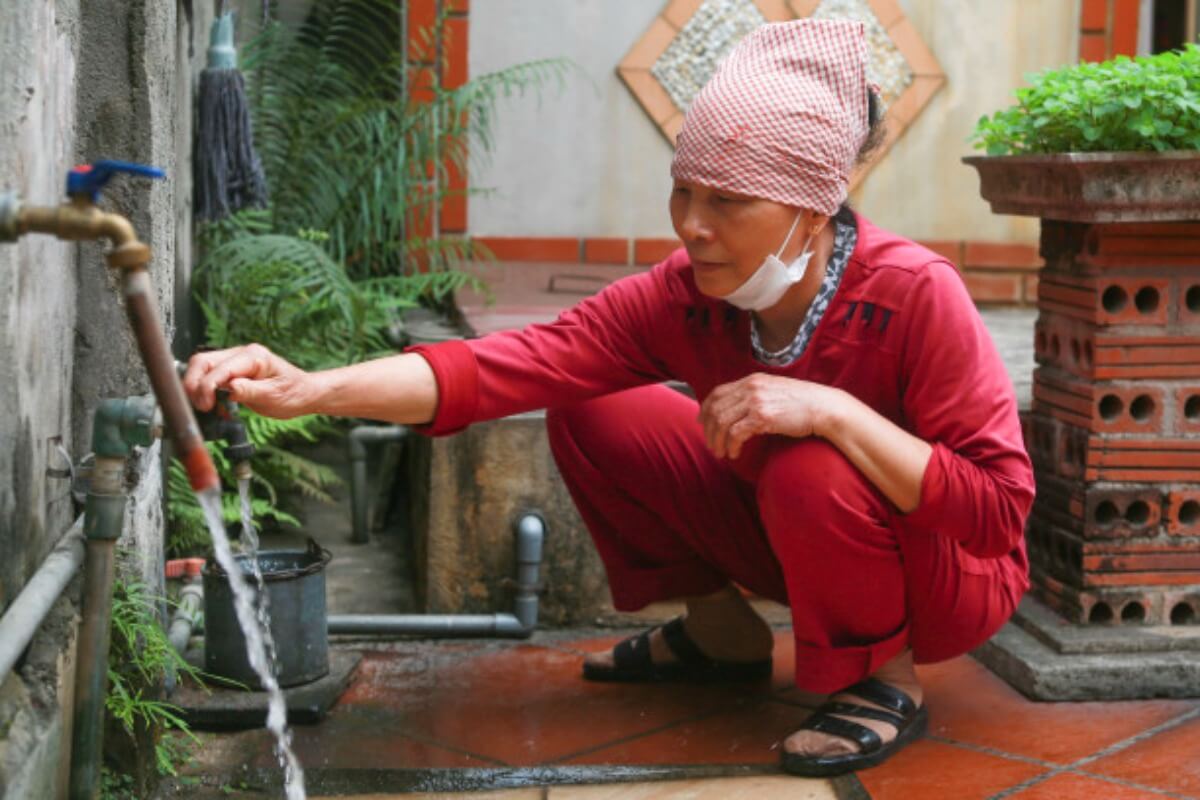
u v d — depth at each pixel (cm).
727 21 544
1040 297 341
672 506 296
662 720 298
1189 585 321
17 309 205
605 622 359
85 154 255
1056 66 561
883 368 257
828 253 257
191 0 408
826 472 250
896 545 261
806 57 243
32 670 210
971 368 252
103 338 255
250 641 196
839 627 267
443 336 440
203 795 261
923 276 252
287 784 211
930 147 559
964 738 285
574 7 535
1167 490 319
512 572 354
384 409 256
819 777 267
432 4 514
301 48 497
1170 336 315
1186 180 296
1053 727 291
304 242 409
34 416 217
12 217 151
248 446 232
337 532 425
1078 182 299
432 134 486
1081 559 320
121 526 206
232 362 227
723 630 315
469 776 268
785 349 262
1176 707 302
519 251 541
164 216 272
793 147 236
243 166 376
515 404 270
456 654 341
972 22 555
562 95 538
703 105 240
